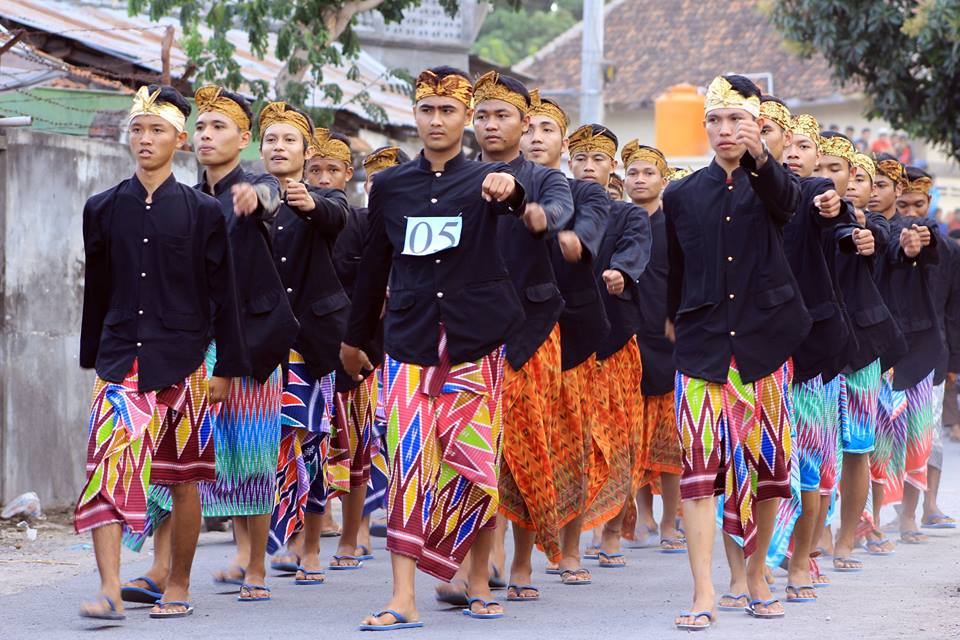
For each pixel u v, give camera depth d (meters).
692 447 13.98
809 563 16.55
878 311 18.02
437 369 13.96
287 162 17.31
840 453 17.78
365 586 16.86
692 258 14.24
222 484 15.49
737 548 14.88
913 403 20.75
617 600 15.82
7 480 21.17
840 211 15.02
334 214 16.75
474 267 14.03
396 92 40.50
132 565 18.27
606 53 78.56
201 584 16.86
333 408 17.61
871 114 44.62
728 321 13.98
